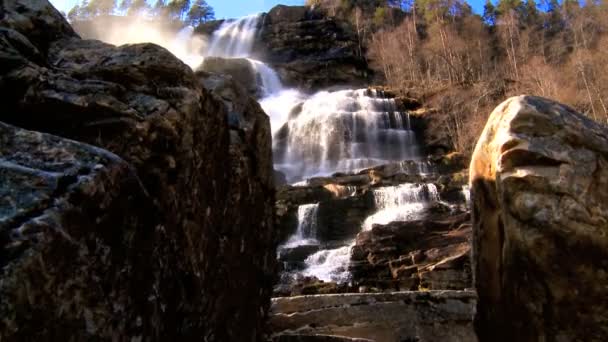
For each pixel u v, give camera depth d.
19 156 2.08
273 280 4.91
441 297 5.49
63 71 3.06
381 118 29.53
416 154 28.92
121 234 2.21
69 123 2.69
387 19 54.75
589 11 47.25
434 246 13.91
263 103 34.03
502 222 3.70
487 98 32.56
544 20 54.44
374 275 13.34
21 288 1.67
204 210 3.16
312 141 28.41
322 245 15.84
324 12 51.84
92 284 1.97
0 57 2.74
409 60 43.47
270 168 4.90
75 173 2.08
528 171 3.40
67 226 1.91
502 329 3.75
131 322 2.17
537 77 33.66
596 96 30.92
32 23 3.31
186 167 2.95
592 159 3.42
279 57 46.41
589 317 3.22
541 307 3.36
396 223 14.91
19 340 1.64
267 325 4.71
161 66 3.09
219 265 3.35
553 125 3.54
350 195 18.61
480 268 4.11
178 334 2.63
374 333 5.31
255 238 4.26
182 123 2.95
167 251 2.60
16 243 1.73
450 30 46.22
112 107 2.75
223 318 3.34
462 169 24.53
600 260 3.22
